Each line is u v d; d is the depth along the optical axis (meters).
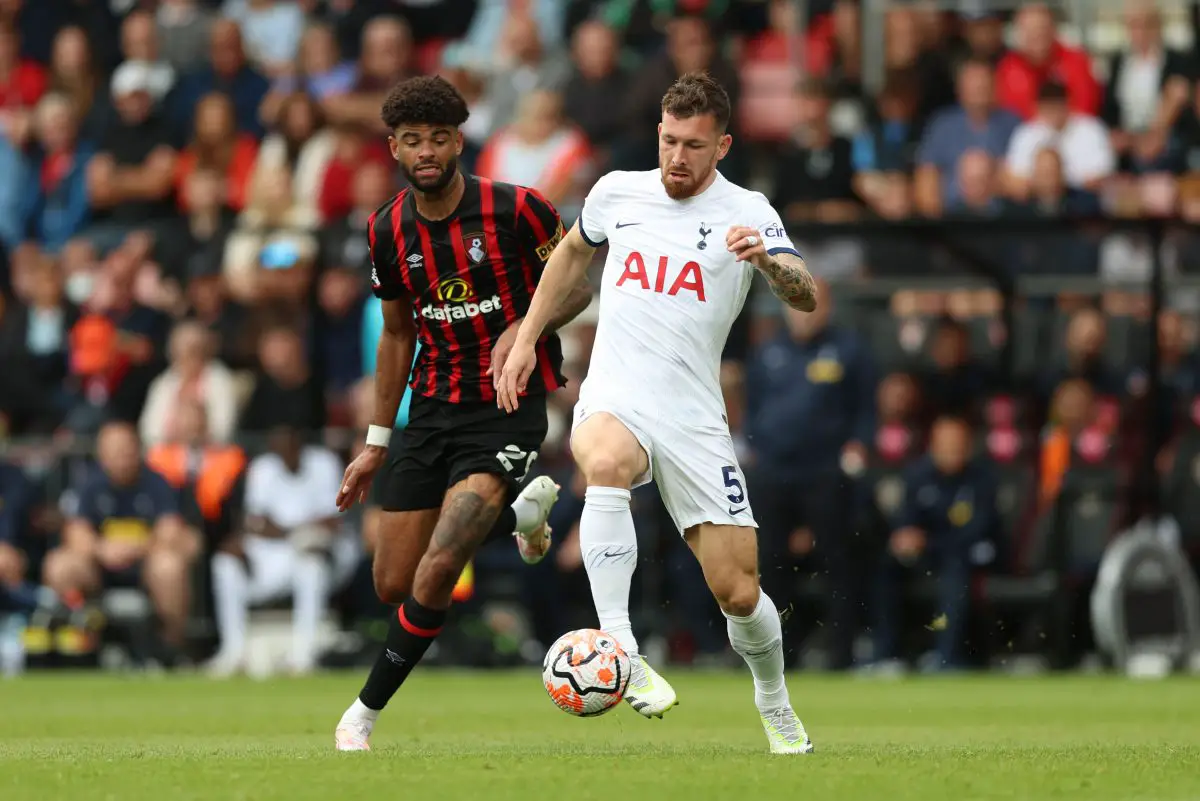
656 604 48.50
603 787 17.09
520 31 59.25
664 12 59.28
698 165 21.19
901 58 57.47
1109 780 18.11
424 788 17.06
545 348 23.81
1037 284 50.47
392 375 24.05
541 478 24.17
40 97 66.81
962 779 18.02
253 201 57.19
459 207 23.27
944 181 55.19
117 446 50.75
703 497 21.25
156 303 57.28
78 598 50.84
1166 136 56.62
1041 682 43.84
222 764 19.97
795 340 48.06
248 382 53.69
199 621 50.06
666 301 21.44
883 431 49.50
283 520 49.31
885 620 47.56
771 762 20.30
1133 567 46.81
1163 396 49.31
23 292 59.84
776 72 57.81
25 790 17.16
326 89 61.66
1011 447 49.72
